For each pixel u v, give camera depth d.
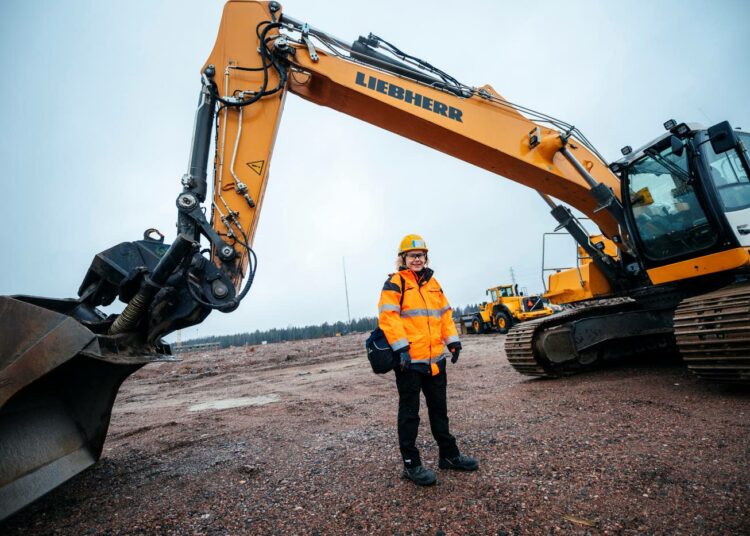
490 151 5.70
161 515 2.70
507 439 3.63
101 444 3.34
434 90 5.63
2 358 2.43
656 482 2.54
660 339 6.71
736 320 3.97
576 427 3.78
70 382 3.20
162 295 3.51
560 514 2.29
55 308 3.64
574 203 6.29
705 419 3.60
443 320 3.17
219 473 3.45
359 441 4.05
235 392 9.11
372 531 2.29
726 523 2.05
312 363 15.24
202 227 3.92
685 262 5.25
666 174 5.34
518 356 6.66
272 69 4.88
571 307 8.20
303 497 2.83
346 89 5.32
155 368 17.64
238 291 4.12
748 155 5.35
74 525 2.62
